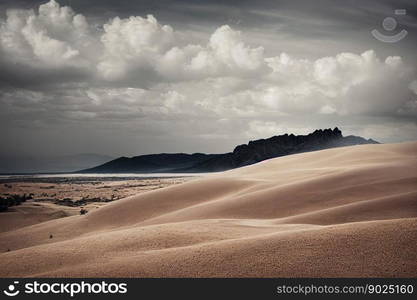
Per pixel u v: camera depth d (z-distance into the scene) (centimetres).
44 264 3447
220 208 7275
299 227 4678
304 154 15162
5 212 10650
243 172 14325
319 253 3034
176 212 7675
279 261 2966
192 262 3061
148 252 3466
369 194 7019
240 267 2925
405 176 7869
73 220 8256
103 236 4269
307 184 7975
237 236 4069
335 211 5828
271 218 6662
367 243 3114
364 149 13462
